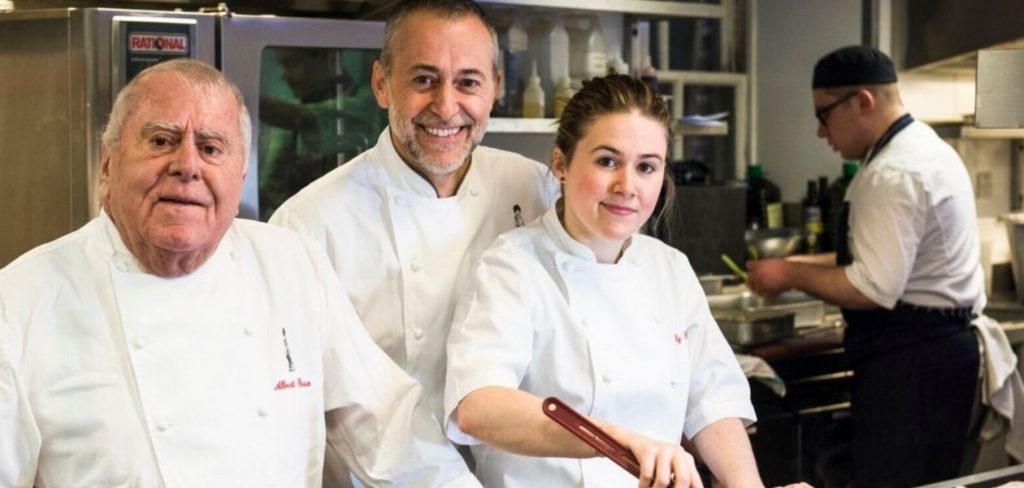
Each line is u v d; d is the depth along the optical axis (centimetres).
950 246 302
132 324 154
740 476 176
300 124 263
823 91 321
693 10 355
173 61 155
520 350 168
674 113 419
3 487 147
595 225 169
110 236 157
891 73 313
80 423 150
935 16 390
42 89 246
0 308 149
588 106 169
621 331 176
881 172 301
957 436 308
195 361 157
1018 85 205
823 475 328
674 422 179
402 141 184
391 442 171
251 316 165
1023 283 388
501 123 325
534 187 203
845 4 423
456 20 177
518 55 337
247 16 252
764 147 439
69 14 240
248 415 160
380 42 267
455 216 192
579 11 343
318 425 168
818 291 313
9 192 254
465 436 167
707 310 190
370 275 188
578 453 150
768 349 323
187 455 154
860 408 314
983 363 316
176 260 155
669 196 195
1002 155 422
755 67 434
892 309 307
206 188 150
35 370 149
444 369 190
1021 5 326
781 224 427
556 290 174
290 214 189
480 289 173
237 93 157
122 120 150
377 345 186
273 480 160
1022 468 201
